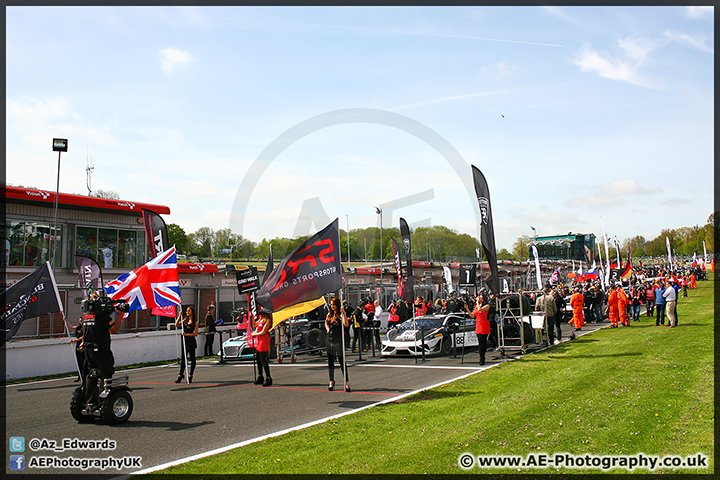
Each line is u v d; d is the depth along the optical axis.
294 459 5.77
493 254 14.16
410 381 11.06
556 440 5.98
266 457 5.89
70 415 8.77
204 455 6.12
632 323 22.06
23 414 8.95
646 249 123.94
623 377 9.56
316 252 10.48
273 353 17.67
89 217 22.81
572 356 13.05
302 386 11.09
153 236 18.95
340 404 8.88
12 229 20.47
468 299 22.39
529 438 6.11
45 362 14.75
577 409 7.31
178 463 5.84
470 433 6.42
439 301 23.25
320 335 17.27
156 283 12.97
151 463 5.93
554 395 8.37
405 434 6.54
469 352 16.36
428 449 5.88
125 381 8.12
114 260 23.55
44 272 11.07
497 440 6.09
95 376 7.91
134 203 23.97
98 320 7.91
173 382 12.55
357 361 15.48
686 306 28.17
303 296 10.44
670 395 7.80
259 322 11.49
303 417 8.01
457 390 9.41
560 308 17.00
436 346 15.68
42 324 16.70
